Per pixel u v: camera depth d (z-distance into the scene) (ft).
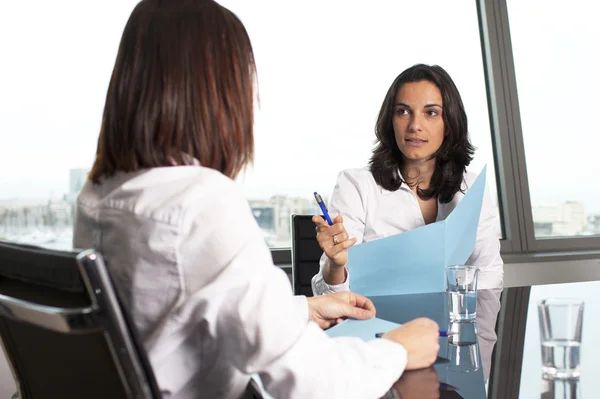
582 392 3.10
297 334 2.88
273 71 10.69
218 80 3.17
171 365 2.97
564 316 3.38
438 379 3.37
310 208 10.90
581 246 12.28
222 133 3.19
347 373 3.00
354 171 7.97
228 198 2.92
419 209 7.71
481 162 11.97
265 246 2.99
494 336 4.43
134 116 3.11
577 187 12.39
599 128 12.46
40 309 2.33
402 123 7.31
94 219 3.14
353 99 11.06
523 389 3.17
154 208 2.90
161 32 3.14
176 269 2.85
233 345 2.87
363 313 4.83
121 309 2.32
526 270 11.46
